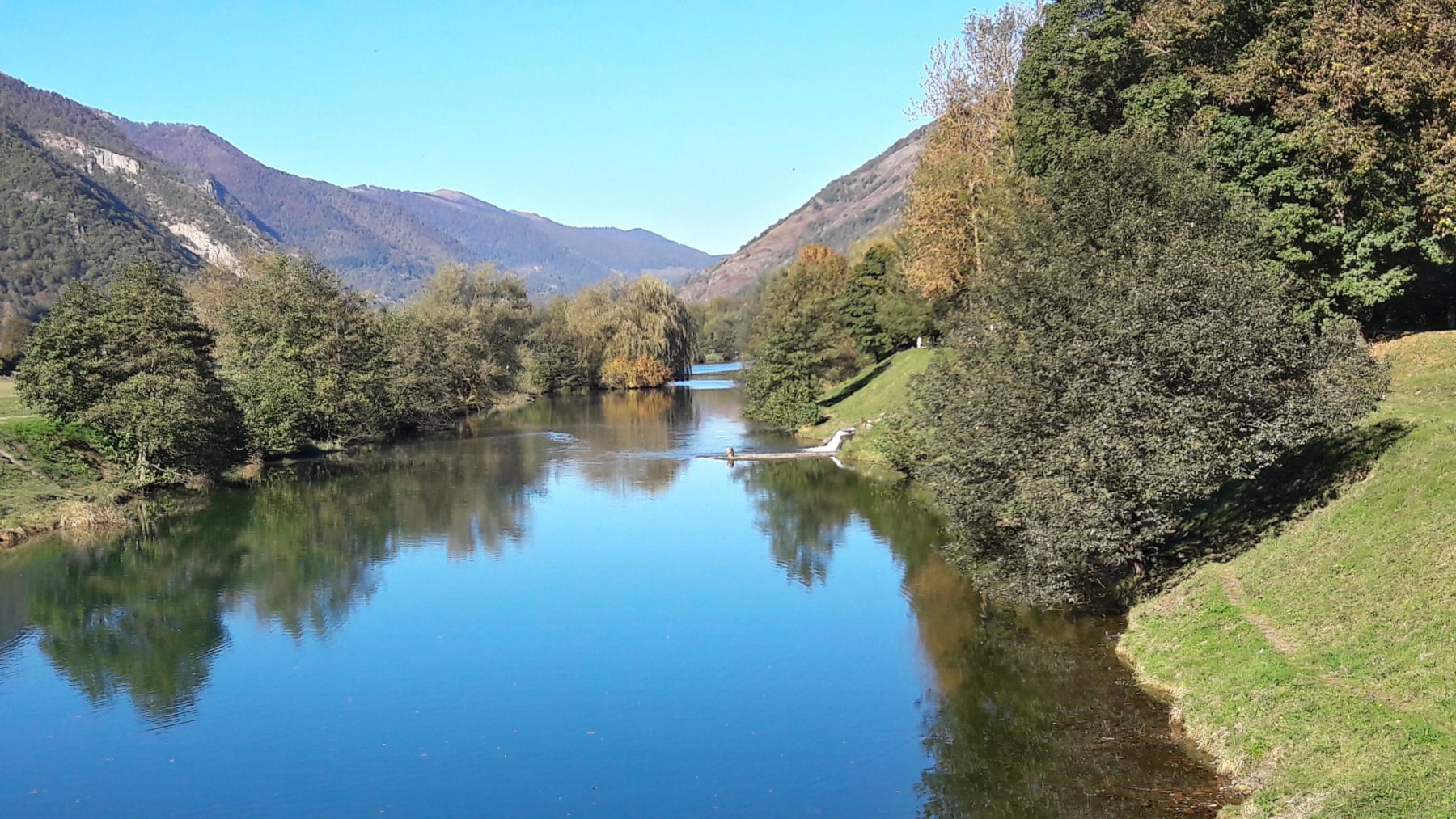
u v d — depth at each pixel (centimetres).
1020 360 2328
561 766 1886
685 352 12975
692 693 2242
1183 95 3488
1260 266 2559
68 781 1886
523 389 11138
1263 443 2259
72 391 4791
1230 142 3284
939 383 2777
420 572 3441
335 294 7238
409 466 6000
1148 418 2073
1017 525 2902
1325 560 2069
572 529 4119
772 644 2566
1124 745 1769
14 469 4550
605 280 14050
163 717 2186
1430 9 2912
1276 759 1531
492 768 1891
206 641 2727
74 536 4112
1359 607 1827
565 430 7906
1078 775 1677
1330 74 3056
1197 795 1571
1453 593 1672
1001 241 3100
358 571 3472
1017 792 1664
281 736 2073
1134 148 2692
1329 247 3259
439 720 2131
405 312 9575
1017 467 2367
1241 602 2130
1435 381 3009
